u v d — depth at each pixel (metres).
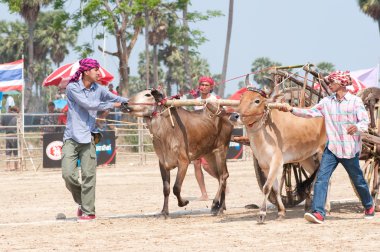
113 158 28.83
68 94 13.38
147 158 32.50
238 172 25.67
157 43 65.00
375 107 14.29
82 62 13.30
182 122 13.62
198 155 14.05
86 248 10.50
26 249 10.55
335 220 12.81
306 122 13.08
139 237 11.35
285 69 14.50
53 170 27.34
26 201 18.08
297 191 14.37
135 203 17.28
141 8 43.56
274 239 10.81
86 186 13.59
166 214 13.80
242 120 12.28
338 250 9.88
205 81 14.73
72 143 13.42
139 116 13.47
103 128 29.59
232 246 10.32
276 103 12.38
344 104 12.30
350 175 12.62
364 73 35.03
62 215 14.55
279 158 12.59
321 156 13.58
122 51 44.88
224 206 14.61
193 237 11.18
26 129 37.59
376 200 14.02
